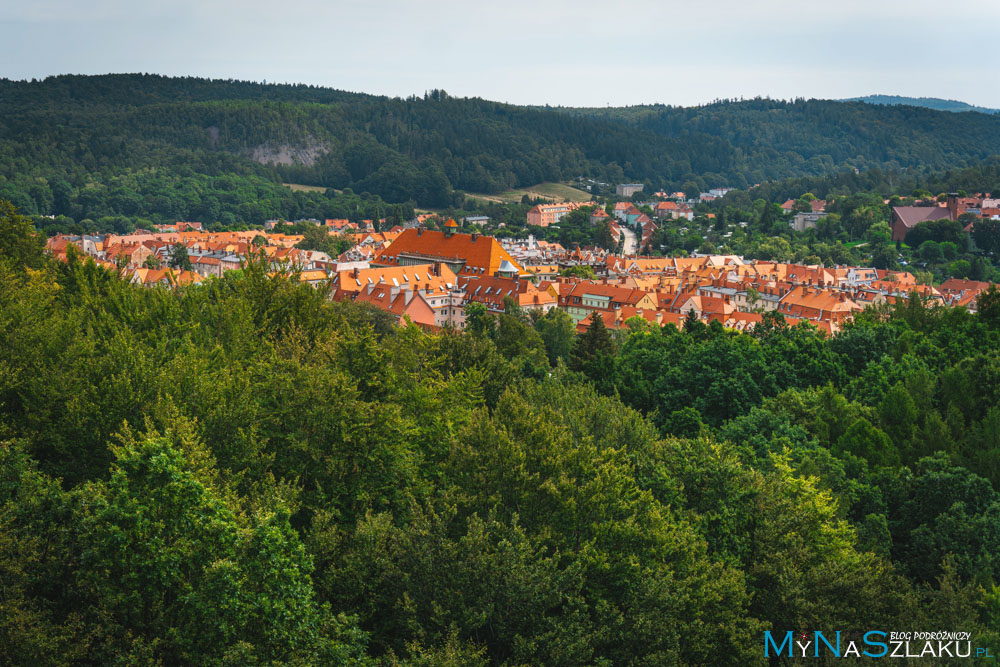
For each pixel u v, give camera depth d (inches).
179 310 3690.9
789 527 2827.3
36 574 1823.3
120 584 1766.7
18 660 1641.2
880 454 4306.1
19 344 2650.1
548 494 2396.7
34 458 2353.6
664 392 5502.0
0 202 5615.2
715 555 2728.8
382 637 2101.4
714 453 3294.8
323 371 2593.5
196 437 2137.1
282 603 1763.0
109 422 2298.2
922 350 6284.5
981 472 4215.1
